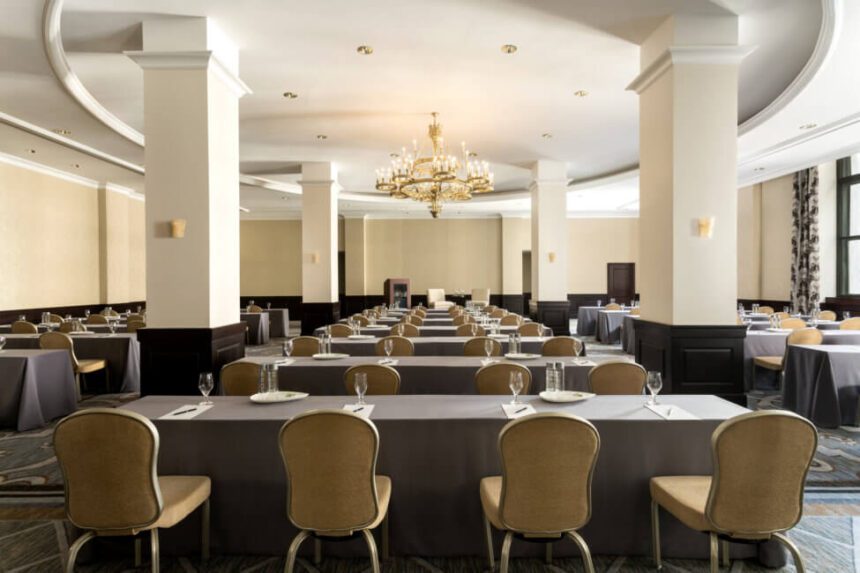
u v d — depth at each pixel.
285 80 6.40
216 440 2.85
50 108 6.86
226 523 2.87
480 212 17.80
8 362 5.43
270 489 2.87
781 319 8.84
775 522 2.24
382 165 11.18
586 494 2.26
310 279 10.89
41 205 10.52
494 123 8.28
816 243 11.36
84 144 8.86
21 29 4.76
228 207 5.34
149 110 4.88
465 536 2.87
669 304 5.00
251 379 4.07
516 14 4.87
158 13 4.75
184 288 4.90
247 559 2.87
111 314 10.45
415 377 4.71
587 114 7.84
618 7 4.77
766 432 2.19
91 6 4.61
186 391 4.87
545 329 7.93
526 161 11.07
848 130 7.74
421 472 2.85
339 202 15.53
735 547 2.87
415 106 7.41
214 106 5.02
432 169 7.99
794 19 4.97
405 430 2.84
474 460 2.84
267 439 2.84
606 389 3.87
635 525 2.85
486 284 18.25
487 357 5.25
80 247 11.66
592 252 18.20
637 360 5.65
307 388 4.66
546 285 10.87
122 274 12.95
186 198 4.89
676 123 4.93
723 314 4.93
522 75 6.30
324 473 2.27
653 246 5.34
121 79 6.22
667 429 2.83
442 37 5.30
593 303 18.19
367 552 2.90
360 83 6.52
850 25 4.83
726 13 4.87
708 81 4.93
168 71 4.86
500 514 2.25
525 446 2.20
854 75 5.87
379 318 10.05
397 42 5.39
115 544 2.92
